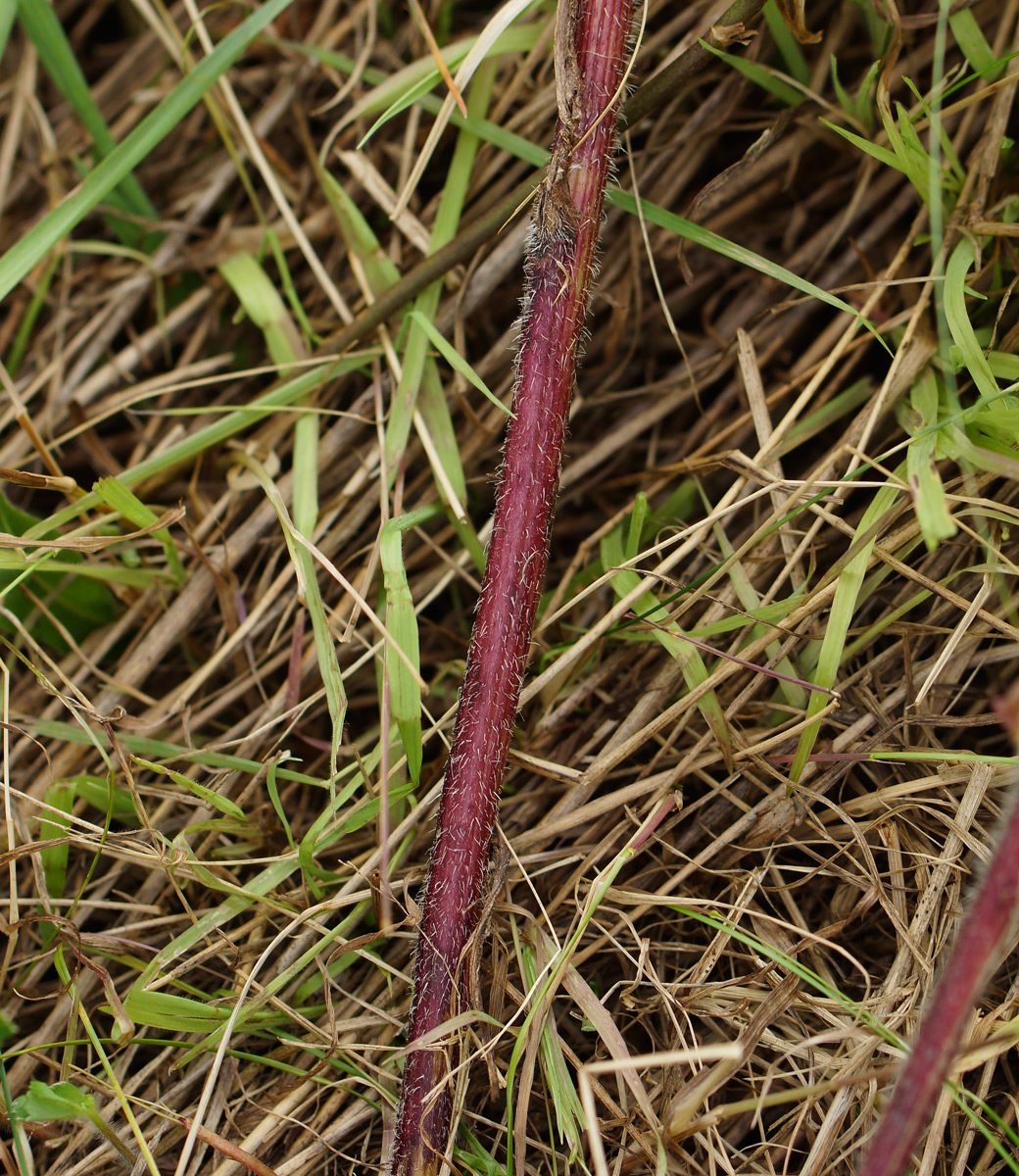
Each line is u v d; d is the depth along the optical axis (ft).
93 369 2.41
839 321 2.29
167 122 2.24
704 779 2.22
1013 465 2.12
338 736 2.18
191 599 2.30
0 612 2.19
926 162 2.22
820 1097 2.15
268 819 2.25
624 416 2.35
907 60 2.32
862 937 2.20
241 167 2.34
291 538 2.21
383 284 2.32
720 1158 2.11
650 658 2.26
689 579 2.26
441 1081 2.10
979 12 2.31
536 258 2.15
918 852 2.18
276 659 2.29
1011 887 1.97
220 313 2.41
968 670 2.24
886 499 2.18
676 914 2.20
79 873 2.26
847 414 2.29
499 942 2.17
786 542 2.24
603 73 2.14
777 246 2.36
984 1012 2.15
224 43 2.24
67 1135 2.17
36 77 2.53
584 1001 2.14
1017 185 2.25
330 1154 2.16
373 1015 2.19
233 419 2.29
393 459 2.26
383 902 2.10
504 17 2.16
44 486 2.21
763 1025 2.13
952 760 2.15
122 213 2.39
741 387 2.31
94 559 2.31
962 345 2.17
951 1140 2.15
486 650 2.14
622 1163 2.14
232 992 2.20
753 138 2.36
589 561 2.33
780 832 2.19
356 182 2.39
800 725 2.17
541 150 2.29
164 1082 2.20
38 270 2.42
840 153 2.34
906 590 2.23
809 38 2.21
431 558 2.32
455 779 2.13
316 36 2.42
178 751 2.23
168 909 2.24
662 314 2.36
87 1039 2.18
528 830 2.23
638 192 2.34
